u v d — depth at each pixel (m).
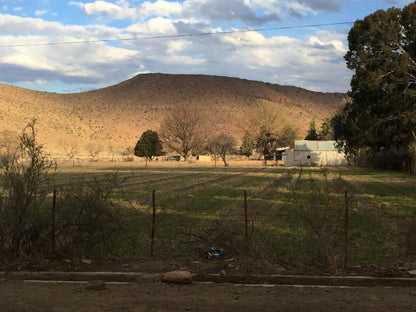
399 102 44.53
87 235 9.61
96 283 7.69
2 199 9.41
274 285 7.82
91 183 10.52
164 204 20.06
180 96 198.25
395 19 45.19
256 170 63.78
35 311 6.23
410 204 20.16
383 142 54.12
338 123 55.88
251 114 110.69
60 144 112.06
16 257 9.19
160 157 116.19
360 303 6.65
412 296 7.07
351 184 33.78
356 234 12.48
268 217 15.91
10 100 148.25
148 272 8.55
